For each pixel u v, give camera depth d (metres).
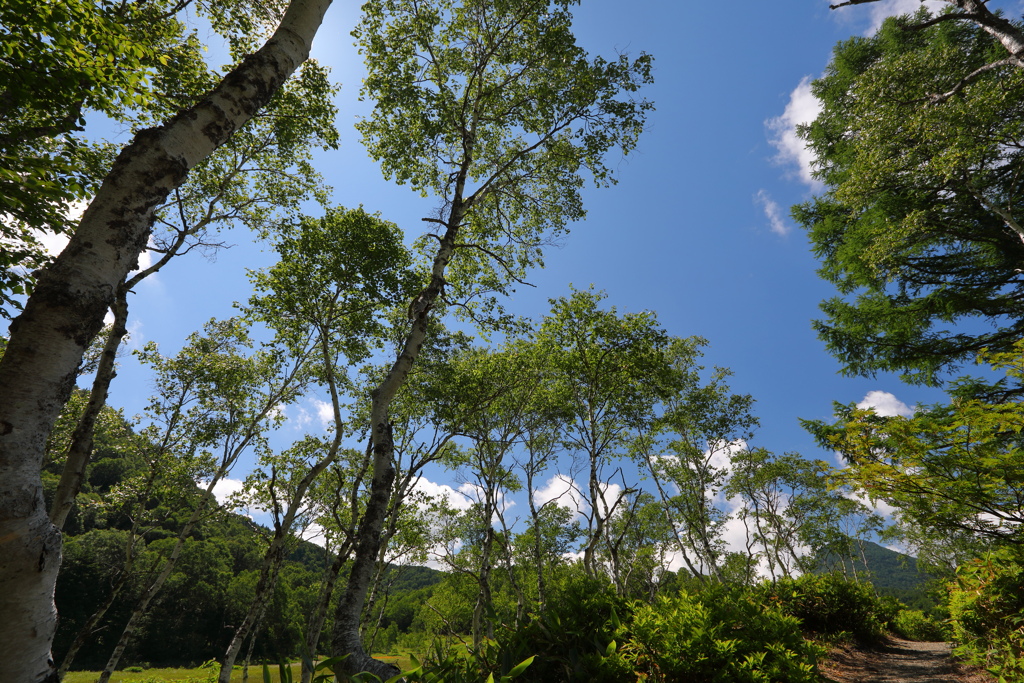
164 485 13.73
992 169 11.08
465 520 19.25
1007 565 6.63
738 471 21.69
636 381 14.04
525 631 4.02
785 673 4.37
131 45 5.05
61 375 2.46
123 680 18.98
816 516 22.84
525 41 8.78
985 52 12.20
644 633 4.26
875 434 5.26
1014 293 11.49
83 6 4.54
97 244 2.74
